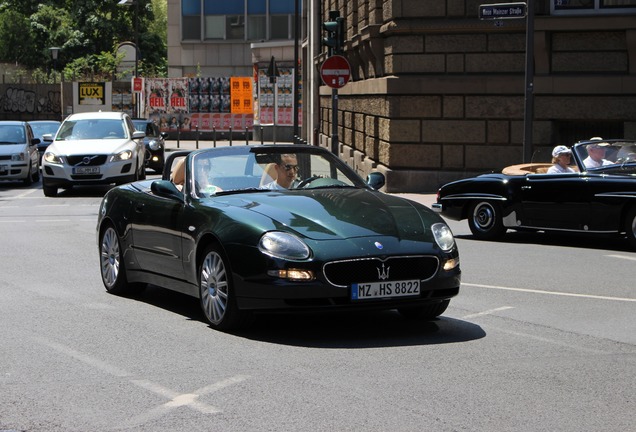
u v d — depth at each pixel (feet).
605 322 30.35
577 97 78.64
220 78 205.26
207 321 30.73
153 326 30.01
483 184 53.42
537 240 53.72
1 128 99.96
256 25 230.07
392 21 82.58
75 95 201.26
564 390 22.18
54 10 268.62
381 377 23.41
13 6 276.21
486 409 20.68
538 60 79.41
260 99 189.16
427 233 28.43
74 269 42.93
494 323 30.17
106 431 19.44
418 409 20.68
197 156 32.60
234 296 28.17
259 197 30.32
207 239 29.73
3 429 19.63
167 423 19.90
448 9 81.10
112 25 265.34
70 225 61.98
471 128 81.46
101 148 85.05
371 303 27.25
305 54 175.01
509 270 41.93
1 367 24.80
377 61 90.53
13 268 43.27
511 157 80.84
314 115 156.66
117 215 35.58
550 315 31.53
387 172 83.05
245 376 23.65
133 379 23.49
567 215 50.08
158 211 32.78
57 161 83.97
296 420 19.97
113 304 34.09
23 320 31.12
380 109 87.25
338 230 27.73
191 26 232.12
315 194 30.60
